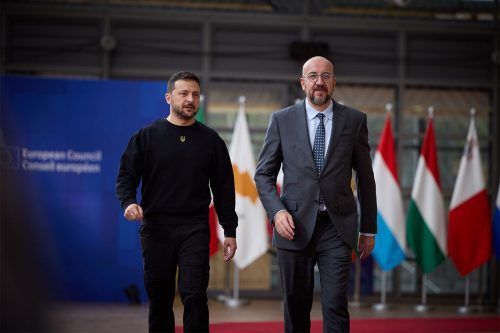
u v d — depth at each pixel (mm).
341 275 5551
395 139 13945
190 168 5609
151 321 5715
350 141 5809
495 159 13922
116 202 11234
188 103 5633
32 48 13320
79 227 11172
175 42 13594
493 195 13828
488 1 13984
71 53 13391
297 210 5699
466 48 14016
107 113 11250
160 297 5652
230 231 5770
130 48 13516
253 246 12336
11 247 1581
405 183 13930
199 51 13609
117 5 13445
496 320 11281
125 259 11234
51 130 11133
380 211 12453
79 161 11180
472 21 13953
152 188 5617
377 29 13844
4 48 13242
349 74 13859
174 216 5570
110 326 8867
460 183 12594
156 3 13547
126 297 11211
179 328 8547
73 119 11180
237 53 13703
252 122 13734
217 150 5777
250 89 13734
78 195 11172
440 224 12531
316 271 13578
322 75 5742
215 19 13594
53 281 1647
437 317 11586
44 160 11102
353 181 12359
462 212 12508
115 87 11273
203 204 5648
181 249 5539
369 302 13445
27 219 1606
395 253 12422
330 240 5664
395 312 12219
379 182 12508
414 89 14016
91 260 11195
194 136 5711
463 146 14031
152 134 5656
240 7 13695
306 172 5727
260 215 12398
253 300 13281
